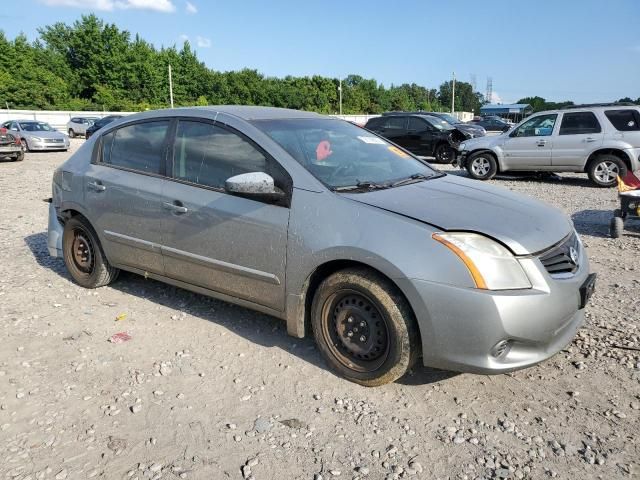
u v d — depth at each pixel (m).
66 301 4.73
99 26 68.12
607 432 2.87
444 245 2.94
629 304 4.57
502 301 2.85
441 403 3.15
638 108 11.59
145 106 64.94
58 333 4.09
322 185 3.40
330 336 3.43
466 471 2.59
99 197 4.59
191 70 73.94
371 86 95.56
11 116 47.44
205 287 4.03
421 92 124.44
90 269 4.96
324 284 3.33
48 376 3.46
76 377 3.45
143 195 4.23
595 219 8.29
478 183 4.03
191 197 3.91
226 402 3.17
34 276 5.42
